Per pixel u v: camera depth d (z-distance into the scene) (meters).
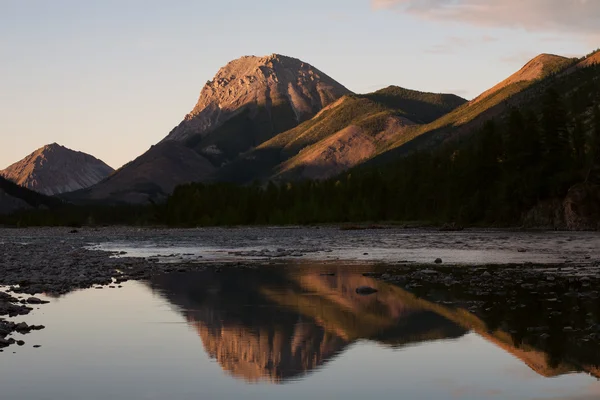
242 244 74.69
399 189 175.88
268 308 23.69
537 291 26.97
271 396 12.80
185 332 19.28
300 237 95.06
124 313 22.84
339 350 16.69
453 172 157.50
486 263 41.78
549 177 124.75
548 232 99.62
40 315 22.53
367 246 65.50
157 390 13.26
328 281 32.31
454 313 21.84
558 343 16.98
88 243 84.25
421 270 35.84
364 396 12.70
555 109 134.38
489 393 12.73
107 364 15.45
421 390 13.02
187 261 46.81
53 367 15.19
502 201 129.62
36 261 46.34
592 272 34.41
